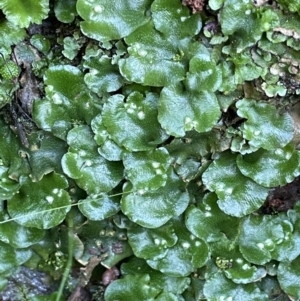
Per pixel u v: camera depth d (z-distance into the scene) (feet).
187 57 0.30
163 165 0.31
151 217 0.32
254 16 0.29
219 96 0.31
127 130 0.31
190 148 0.32
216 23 0.30
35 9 0.30
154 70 0.30
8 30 0.31
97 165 0.32
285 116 0.31
